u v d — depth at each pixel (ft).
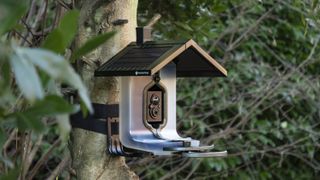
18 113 4.32
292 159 20.27
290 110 19.60
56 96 4.22
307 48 19.94
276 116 19.36
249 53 19.19
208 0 11.57
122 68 7.80
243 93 18.19
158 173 17.57
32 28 10.32
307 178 20.42
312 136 19.08
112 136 8.25
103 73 7.92
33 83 3.67
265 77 18.60
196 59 8.47
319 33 18.67
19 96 6.78
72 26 4.66
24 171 9.74
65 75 3.83
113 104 8.26
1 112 4.30
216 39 17.84
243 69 18.62
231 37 18.19
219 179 18.88
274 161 19.69
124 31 8.36
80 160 8.42
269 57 19.80
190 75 9.06
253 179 19.17
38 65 3.79
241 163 19.06
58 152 14.55
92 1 8.23
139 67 7.65
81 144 8.39
